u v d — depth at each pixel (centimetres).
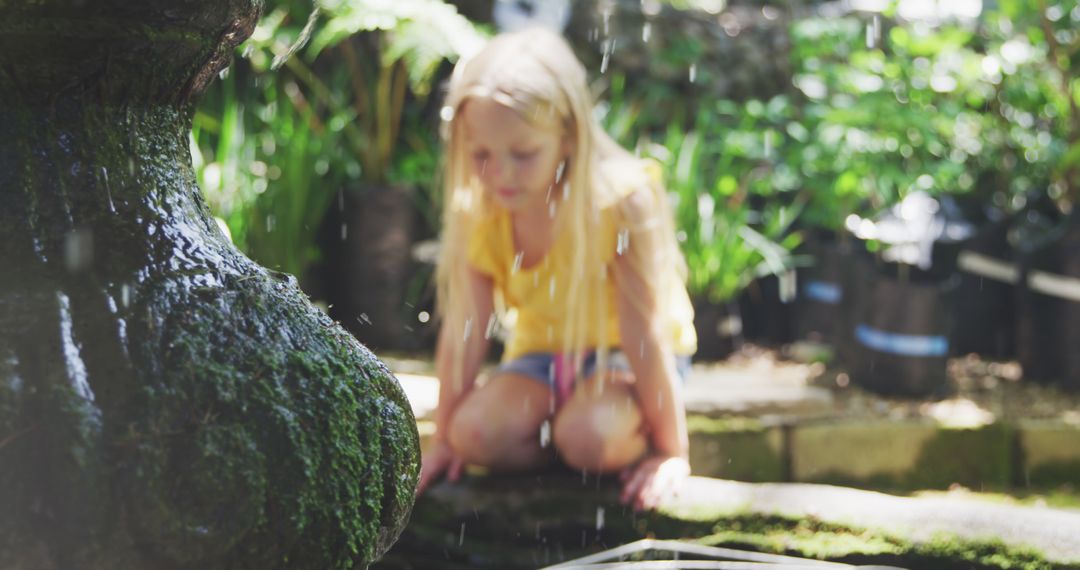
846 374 392
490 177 211
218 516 91
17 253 94
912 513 193
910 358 361
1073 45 428
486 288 238
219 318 98
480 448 224
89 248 96
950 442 318
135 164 101
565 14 507
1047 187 460
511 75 206
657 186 226
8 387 88
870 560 191
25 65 94
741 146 453
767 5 573
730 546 200
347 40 459
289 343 100
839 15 532
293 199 407
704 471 294
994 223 441
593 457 216
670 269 223
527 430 225
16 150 96
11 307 91
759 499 204
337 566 98
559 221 219
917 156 441
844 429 309
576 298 223
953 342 452
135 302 95
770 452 302
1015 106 451
